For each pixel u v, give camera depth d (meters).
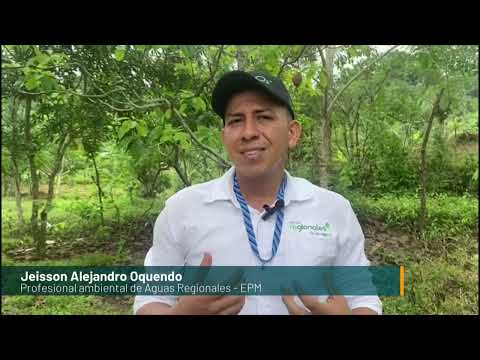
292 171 4.80
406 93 5.21
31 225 5.71
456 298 3.90
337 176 6.10
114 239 5.84
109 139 5.43
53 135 5.65
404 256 4.84
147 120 3.41
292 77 3.18
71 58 3.54
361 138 6.82
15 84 4.47
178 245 1.66
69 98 4.34
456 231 5.55
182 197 1.70
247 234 1.61
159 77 3.75
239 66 3.23
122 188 7.06
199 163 5.31
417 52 3.54
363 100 5.66
